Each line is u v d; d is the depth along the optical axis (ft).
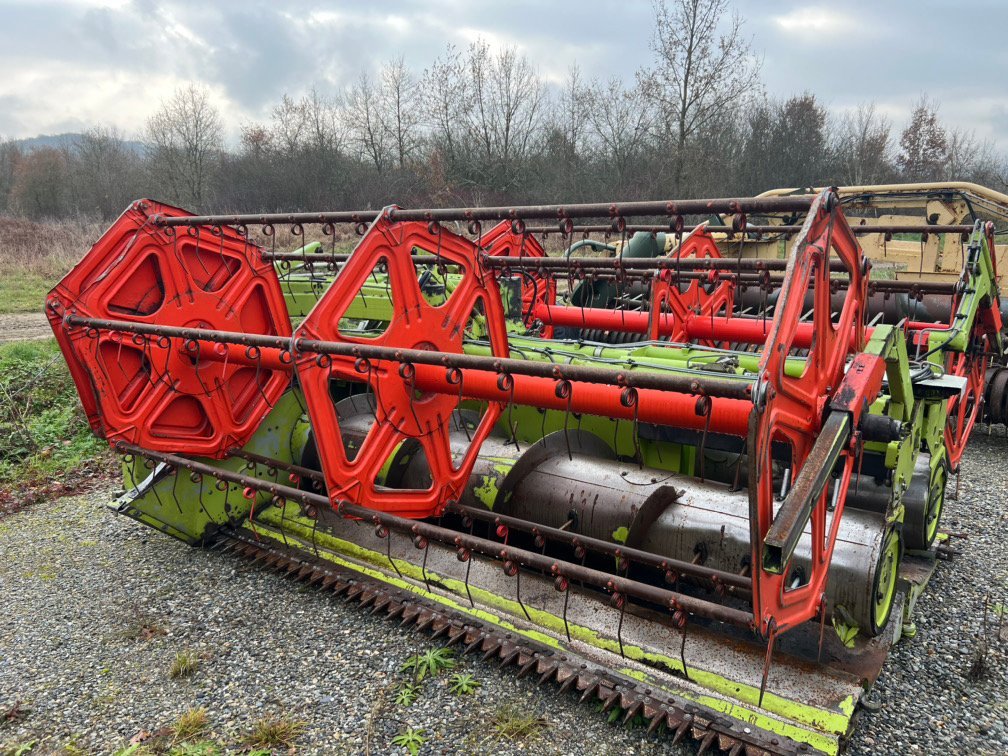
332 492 12.16
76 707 11.78
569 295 24.70
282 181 91.25
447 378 11.41
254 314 18.06
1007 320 26.91
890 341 10.82
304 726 11.14
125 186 118.62
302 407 18.12
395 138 92.32
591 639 11.96
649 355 16.20
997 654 12.76
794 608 9.05
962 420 17.80
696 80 64.69
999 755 10.30
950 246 29.19
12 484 22.70
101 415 15.39
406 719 11.21
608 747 10.43
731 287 25.36
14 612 14.75
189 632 13.78
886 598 12.28
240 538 16.85
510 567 11.43
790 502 8.25
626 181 72.59
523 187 85.35
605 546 11.67
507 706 11.32
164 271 16.29
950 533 16.65
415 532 12.22
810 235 8.66
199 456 16.61
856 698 10.20
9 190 129.49
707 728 9.96
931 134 102.32
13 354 32.63
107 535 18.58
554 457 14.92
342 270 12.32
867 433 10.12
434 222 13.64
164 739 10.96
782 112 86.53
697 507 12.84
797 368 10.72
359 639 13.28
